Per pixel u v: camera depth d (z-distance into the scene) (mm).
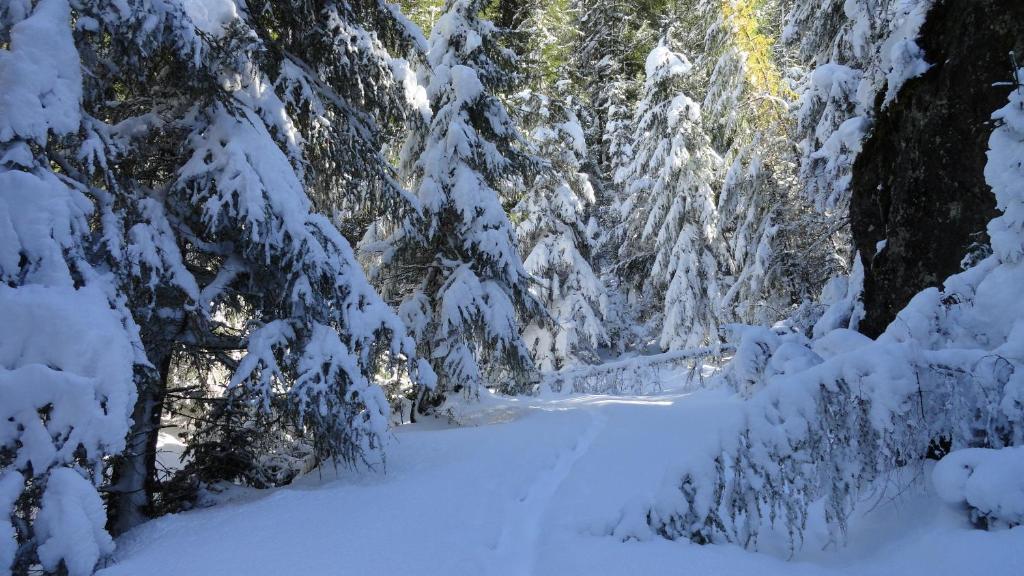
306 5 7719
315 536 4305
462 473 5941
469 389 11055
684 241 20578
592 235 22656
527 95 19719
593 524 4363
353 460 5824
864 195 7391
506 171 12531
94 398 3889
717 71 18984
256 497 6070
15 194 4207
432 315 11539
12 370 3848
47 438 3746
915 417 3746
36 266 4223
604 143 25609
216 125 5949
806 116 13141
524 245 21172
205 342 6160
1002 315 4305
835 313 7754
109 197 5090
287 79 7293
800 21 14609
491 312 11281
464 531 4402
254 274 6227
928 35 6316
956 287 4684
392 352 6488
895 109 6672
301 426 5996
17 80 4301
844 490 3793
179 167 6082
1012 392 3672
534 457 6582
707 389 11781
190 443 6863
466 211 11180
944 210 5750
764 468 3910
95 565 3707
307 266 5918
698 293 20422
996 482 3254
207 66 5773
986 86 5387
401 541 4164
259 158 5840
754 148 17438
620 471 5980
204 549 4141
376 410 5875
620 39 25172
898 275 6281
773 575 3422
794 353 6082
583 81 25406
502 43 17516
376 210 9953
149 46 5156
